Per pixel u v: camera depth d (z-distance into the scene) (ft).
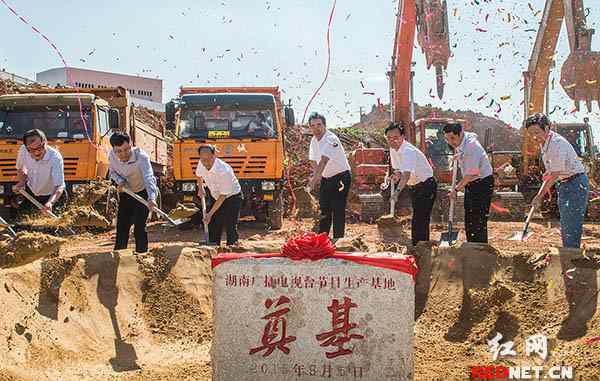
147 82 138.41
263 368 13.43
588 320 17.93
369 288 13.19
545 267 20.08
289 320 13.39
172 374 16.43
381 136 112.47
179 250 22.04
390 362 13.09
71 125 41.50
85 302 18.92
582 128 57.57
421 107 86.12
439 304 20.65
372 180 54.44
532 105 52.01
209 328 19.95
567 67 31.96
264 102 42.98
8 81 80.94
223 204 27.40
